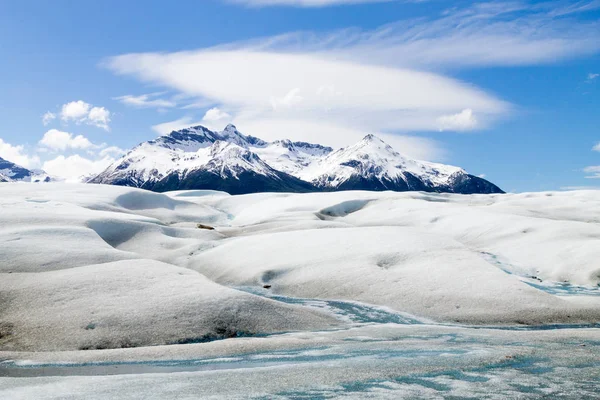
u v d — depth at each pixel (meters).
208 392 18.22
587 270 50.25
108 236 66.50
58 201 93.50
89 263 45.88
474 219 79.88
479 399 17.30
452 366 22.19
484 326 34.12
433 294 40.03
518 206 111.62
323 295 43.22
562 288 46.94
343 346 27.34
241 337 30.50
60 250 48.38
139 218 83.00
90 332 29.53
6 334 29.94
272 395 17.80
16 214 66.00
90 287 36.25
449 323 35.03
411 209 98.12
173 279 38.72
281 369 21.92
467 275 43.25
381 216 97.06
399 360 23.56
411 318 36.34
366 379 19.92
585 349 25.89
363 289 42.97
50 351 27.31
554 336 30.00
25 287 36.88
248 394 17.94
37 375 22.25
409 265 47.53
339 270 47.56
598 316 35.97
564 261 53.78
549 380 19.72
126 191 118.69
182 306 33.00
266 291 45.81
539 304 37.28
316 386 18.94
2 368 23.50
